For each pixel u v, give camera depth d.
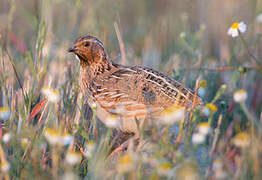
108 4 15.44
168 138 8.59
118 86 10.41
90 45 11.32
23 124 9.32
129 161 6.95
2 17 16.50
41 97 11.13
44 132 9.28
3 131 9.64
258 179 7.43
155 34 17.84
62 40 13.77
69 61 12.05
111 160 9.27
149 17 19.59
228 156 8.79
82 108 10.74
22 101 10.52
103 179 7.93
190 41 14.53
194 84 12.04
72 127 9.77
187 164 7.01
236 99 7.74
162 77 10.41
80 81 11.41
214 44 17.56
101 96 10.56
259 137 7.97
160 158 7.48
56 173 7.99
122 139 10.52
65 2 16.12
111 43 14.18
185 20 16.19
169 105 9.87
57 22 16.05
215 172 7.68
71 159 7.79
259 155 7.84
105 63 11.53
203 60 14.31
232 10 18.06
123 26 18.00
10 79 10.93
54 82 11.58
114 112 10.39
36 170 8.03
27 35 16.44
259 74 13.51
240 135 7.56
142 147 8.80
